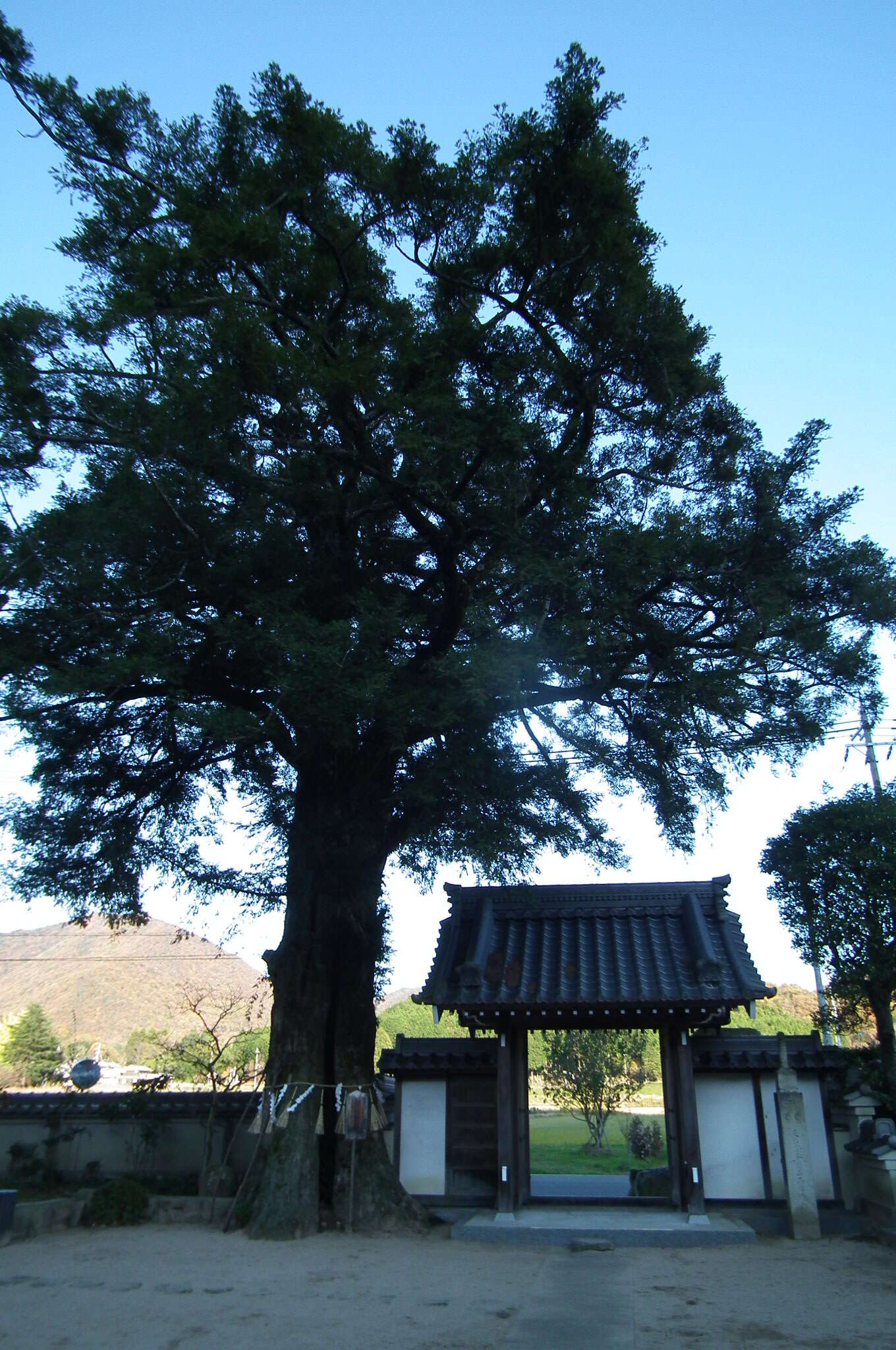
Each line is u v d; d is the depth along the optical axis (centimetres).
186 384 1062
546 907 1459
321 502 1271
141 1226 1197
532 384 1234
